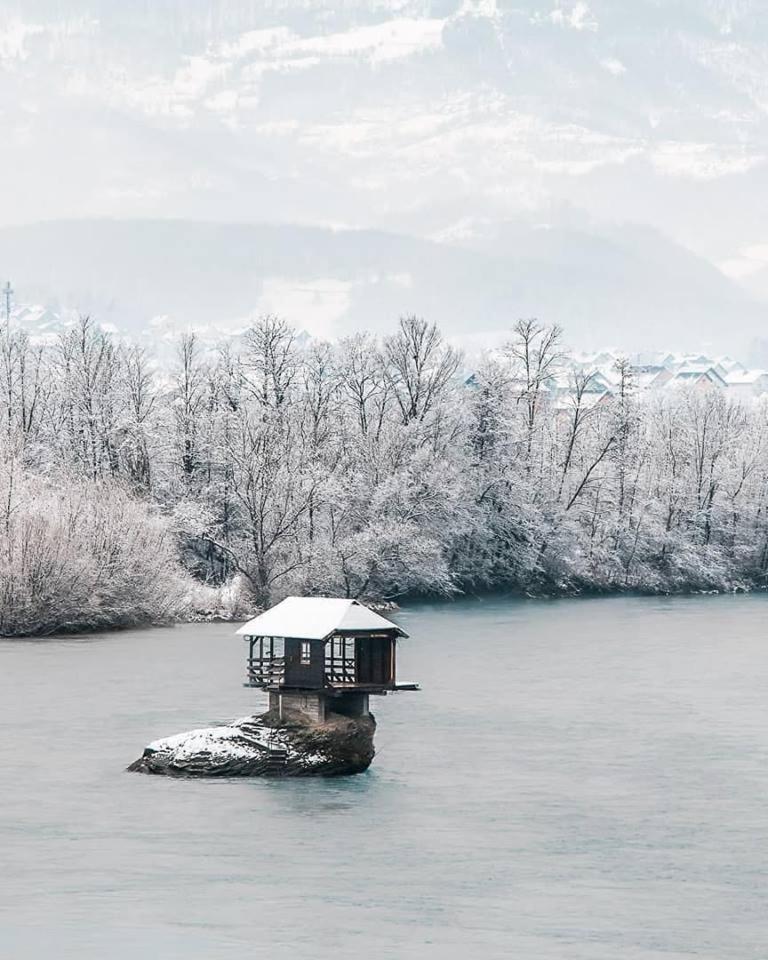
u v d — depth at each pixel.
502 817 84.19
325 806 85.94
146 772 92.00
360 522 183.62
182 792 88.12
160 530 165.00
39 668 127.81
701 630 162.75
